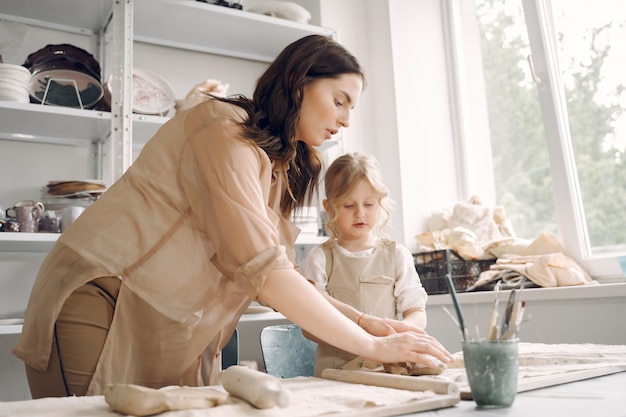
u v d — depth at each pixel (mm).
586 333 1776
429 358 918
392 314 1443
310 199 1319
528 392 735
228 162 892
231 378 680
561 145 2182
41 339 993
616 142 2016
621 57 2000
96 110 2012
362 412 603
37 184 2125
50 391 1016
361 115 2709
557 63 2227
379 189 1438
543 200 2350
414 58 2711
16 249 2021
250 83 2623
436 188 2662
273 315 2035
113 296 1001
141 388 614
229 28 2322
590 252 2117
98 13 2152
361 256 1479
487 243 2305
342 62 1065
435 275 2295
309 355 1542
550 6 2256
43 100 1873
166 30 2320
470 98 2721
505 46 2541
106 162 2176
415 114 2662
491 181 2609
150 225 977
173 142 984
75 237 988
